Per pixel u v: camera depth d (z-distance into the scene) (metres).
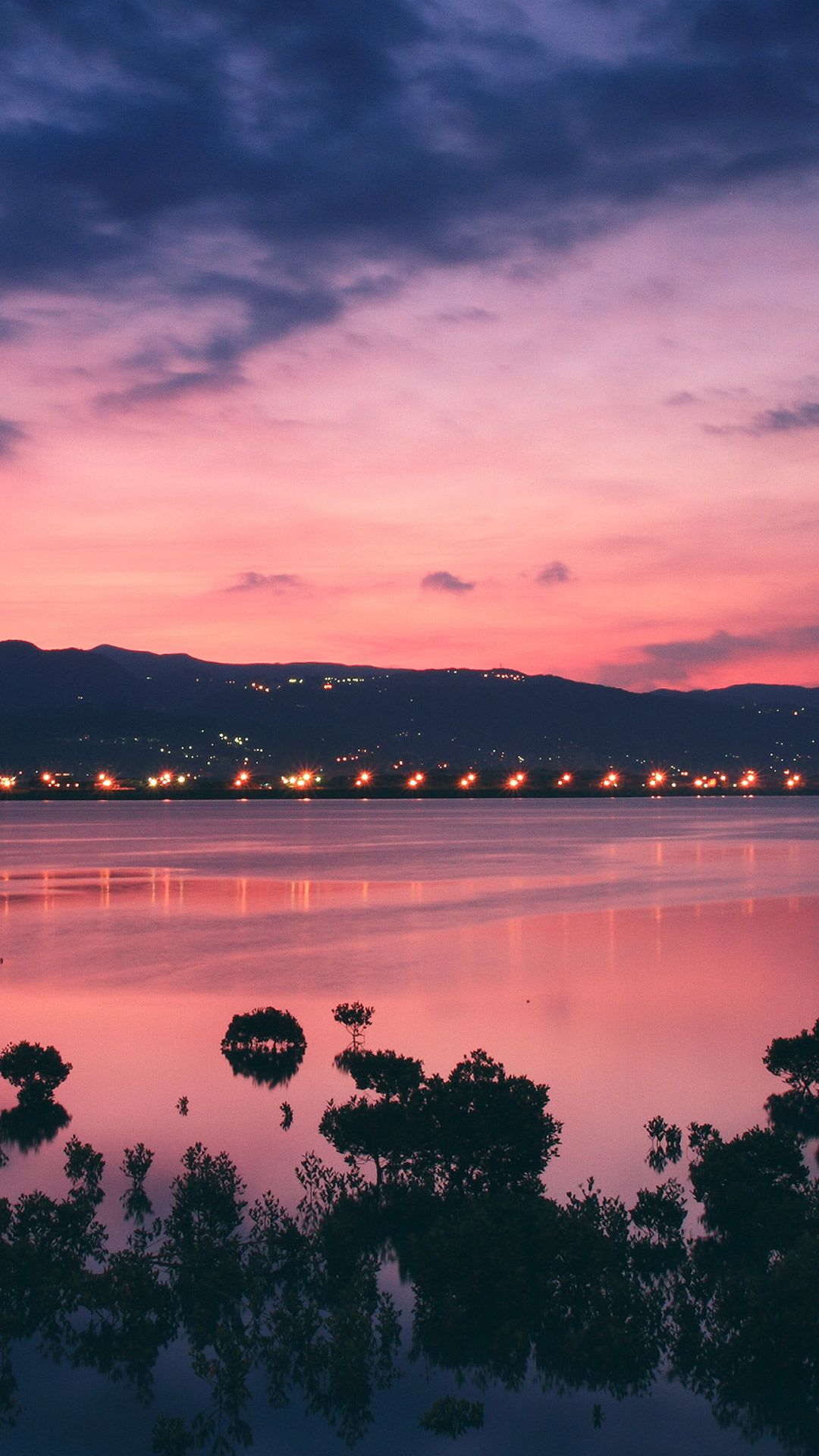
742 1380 15.45
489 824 191.12
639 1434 14.42
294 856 111.88
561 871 91.75
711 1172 20.16
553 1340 16.70
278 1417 14.81
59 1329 17.12
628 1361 15.82
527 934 54.56
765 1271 17.34
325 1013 35.84
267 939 53.47
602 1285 16.80
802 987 40.06
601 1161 22.45
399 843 136.25
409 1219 20.45
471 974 43.03
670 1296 17.50
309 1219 19.95
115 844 135.88
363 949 49.81
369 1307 17.38
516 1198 19.12
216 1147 23.52
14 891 78.00
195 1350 16.33
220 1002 37.94
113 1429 14.51
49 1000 38.34
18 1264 17.39
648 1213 19.59
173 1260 18.23
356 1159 23.06
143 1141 23.89
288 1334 16.08
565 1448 14.12
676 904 67.31
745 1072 28.59
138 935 55.12
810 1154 23.14
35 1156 22.97
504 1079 23.55
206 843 137.00
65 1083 28.06
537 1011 36.06
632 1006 36.69
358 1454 14.00
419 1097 22.34
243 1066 29.59
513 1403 15.19
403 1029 33.53
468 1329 16.81
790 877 85.50
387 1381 15.64
